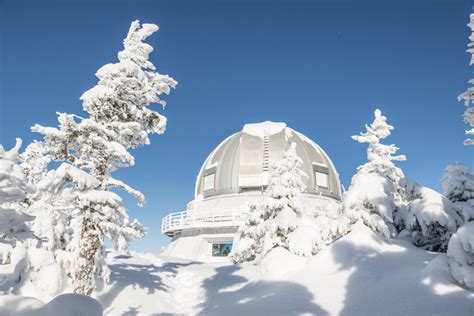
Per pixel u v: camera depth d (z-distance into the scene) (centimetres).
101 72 1641
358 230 1772
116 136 1592
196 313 1614
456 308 1108
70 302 699
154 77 1753
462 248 1164
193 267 2547
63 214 1798
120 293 1731
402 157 2941
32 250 1552
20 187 694
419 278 1332
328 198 5141
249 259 2678
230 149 5594
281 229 1975
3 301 650
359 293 1378
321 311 1308
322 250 1809
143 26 1739
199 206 5309
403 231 1916
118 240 1582
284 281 1653
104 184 1595
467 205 1653
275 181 2131
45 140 1497
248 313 1378
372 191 1789
